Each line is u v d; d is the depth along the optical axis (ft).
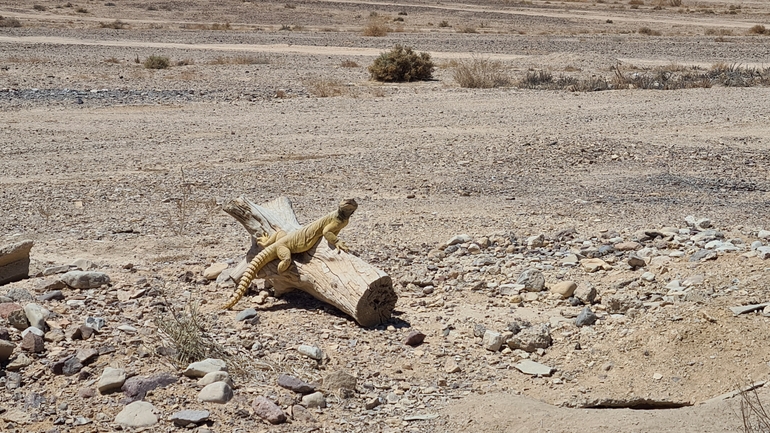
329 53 129.49
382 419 18.62
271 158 53.11
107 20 185.57
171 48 130.00
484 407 18.83
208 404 18.44
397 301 26.12
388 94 86.48
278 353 21.56
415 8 236.63
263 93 83.82
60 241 32.68
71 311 23.50
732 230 34.01
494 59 125.08
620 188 45.06
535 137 60.23
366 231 35.09
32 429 17.28
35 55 110.63
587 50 139.23
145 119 67.97
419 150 55.83
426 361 21.71
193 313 22.13
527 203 41.06
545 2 286.25
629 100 83.51
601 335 23.22
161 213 38.19
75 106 72.84
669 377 20.81
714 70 110.52
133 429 17.35
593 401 19.62
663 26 202.49
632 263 28.84
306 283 24.49
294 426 17.93
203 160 52.19
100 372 19.71
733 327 22.29
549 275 28.60
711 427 17.33
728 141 61.62
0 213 37.70
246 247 32.32
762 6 291.79
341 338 22.71
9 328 21.45
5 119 65.72
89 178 46.37
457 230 35.32
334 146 57.62
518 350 22.58
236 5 224.12
